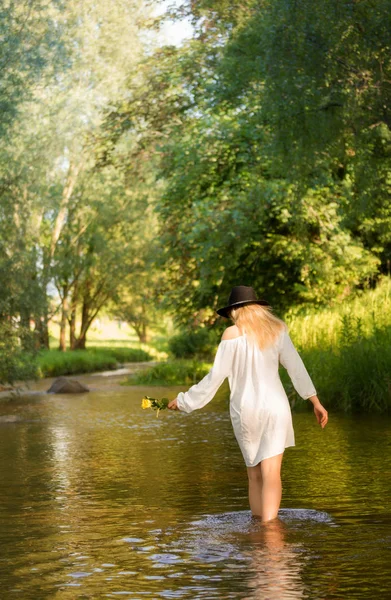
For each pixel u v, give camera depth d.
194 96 28.25
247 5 23.89
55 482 8.00
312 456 9.09
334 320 17.77
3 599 3.98
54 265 47.03
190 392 5.99
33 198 27.89
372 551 4.70
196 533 5.35
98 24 41.56
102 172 47.97
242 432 5.84
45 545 5.16
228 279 28.17
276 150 18.66
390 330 15.66
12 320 23.77
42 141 33.34
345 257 25.33
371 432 11.17
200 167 27.00
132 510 6.34
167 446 10.93
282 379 15.52
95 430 13.38
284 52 17.05
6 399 22.19
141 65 29.55
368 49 16.56
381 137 18.31
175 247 29.42
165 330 68.88
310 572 4.29
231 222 25.08
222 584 4.12
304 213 24.45
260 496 5.91
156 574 4.37
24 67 25.70
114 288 54.03
